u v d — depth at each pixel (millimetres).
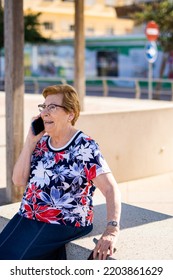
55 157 3068
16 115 5746
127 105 9977
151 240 3256
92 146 3049
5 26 5664
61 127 3078
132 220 3648
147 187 6988
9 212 3775
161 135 7602
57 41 28844
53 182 3049
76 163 3029
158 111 7496
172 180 7363
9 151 5820
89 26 38156
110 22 39094
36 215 3072
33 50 29547
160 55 25891
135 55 26828
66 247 3172
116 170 7012
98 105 10477
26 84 27750
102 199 4176
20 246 3012
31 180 3139
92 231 3334
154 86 25734
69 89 3123
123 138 7047
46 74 29438
